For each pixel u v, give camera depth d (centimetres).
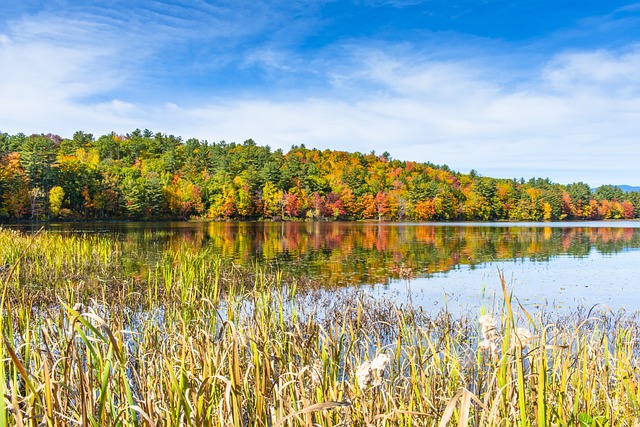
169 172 10525
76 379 339
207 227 5672
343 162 14438
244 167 10988
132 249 2391
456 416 327
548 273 1753
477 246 3056
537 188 12438
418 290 1352
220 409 245
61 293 966
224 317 828
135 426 245
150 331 617
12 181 5903
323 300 1164
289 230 5225
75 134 13438
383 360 221
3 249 1506
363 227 6306
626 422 338
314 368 321
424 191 10044
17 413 198
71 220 6638
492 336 260
